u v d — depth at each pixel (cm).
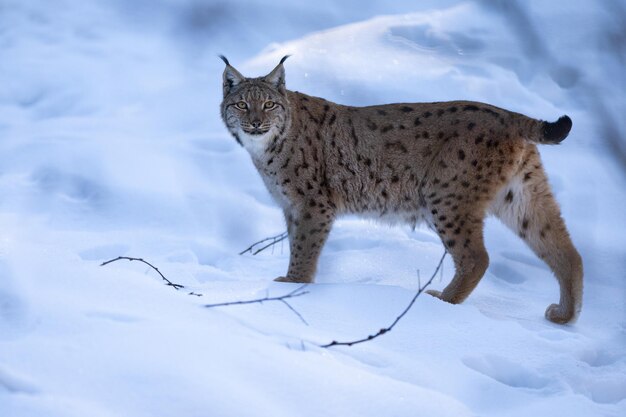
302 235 1541
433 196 1458
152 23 3152
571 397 979
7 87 2692
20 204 1886
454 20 2844
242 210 1898
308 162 1534
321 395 827
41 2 3344
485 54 2628
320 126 1541
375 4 3106
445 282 1520
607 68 2394
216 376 802
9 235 1647
